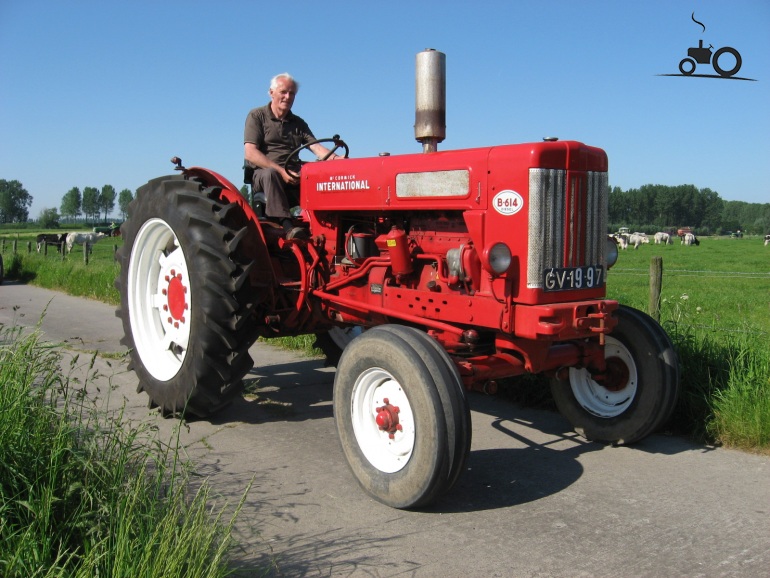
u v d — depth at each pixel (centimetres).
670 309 892
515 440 460
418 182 413
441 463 324
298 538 309
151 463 386
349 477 387
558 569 283
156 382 500
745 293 1719
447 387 327
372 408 369
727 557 294
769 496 362
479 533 318
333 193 471
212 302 453
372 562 287
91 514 260
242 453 425
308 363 691
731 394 452
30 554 235
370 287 451
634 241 6419
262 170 529
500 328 374
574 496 363
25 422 294
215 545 273
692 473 397
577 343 419
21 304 1189
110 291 1260
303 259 486
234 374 471
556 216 374
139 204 529
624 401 447
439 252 418
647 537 313
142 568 230
